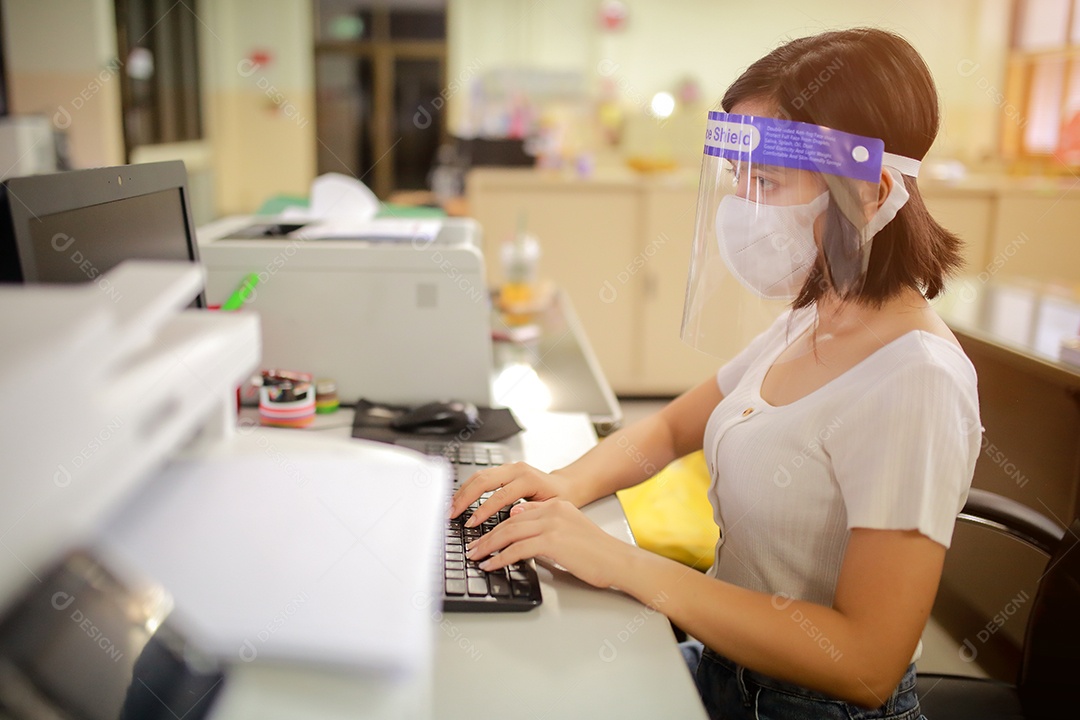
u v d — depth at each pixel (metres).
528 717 0.75
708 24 8.23
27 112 5.73
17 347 0.43
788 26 8.15
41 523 0.44
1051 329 1.92
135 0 6.60
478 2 8.42
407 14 8.61
